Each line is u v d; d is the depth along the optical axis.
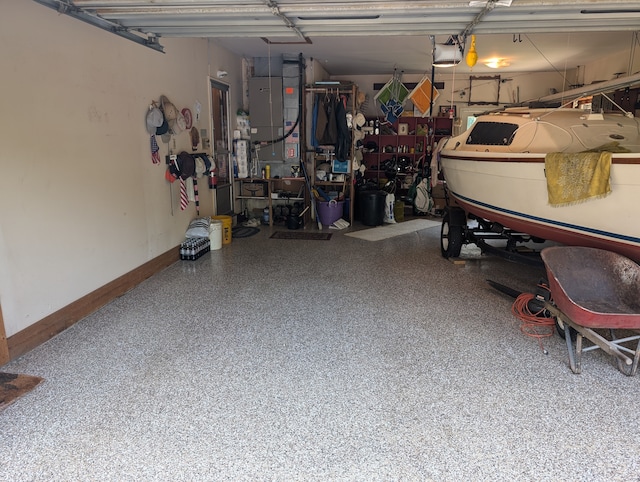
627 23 3.18
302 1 2.79
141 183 4.20
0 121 2.59
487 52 6.40
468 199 4.73
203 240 5.26
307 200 7.13
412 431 2.09
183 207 5.03
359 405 2.29
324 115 6.93
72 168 3.22
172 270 4.64
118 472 1.82
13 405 2.26
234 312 3.51
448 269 4.74
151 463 1.87
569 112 4.31
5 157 2.63
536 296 3.32
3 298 2.64
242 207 7.39
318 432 2.08
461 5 2.79
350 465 1.87
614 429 2.10
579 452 1.95
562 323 2.88
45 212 2.97
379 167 8.74
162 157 4.59
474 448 1.97
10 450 1.94
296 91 6.77
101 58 3.53
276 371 2.62
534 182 3.50
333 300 3.79
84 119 3.34
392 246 5.82
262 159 7.02
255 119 6.91
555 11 2.96
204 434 2.06
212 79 5.88
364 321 3.35
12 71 2.66
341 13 2.97
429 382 2.51
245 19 3.16
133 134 4.03
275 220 7.32
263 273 4.54
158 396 2.36
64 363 2.69
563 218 3.34
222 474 1.81
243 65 7.06
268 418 2.18
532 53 6.43
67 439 2.02
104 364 2.69
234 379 2.53
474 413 2.22
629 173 2.71
